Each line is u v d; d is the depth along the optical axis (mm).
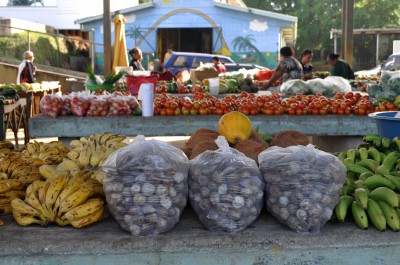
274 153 2438
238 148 2920
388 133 3842
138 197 2283
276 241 2283
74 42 22562
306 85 8523
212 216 2344
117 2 26688
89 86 8266
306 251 2293
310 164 2354
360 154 3156
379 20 32031
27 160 3041
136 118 5543
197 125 5570
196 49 26312
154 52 24094
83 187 2471
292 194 2344
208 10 23656
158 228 2314
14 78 15047
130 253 2260
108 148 3037
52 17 24125
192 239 2281
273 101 5953
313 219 2324
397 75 6824
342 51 11938
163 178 2299
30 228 2424
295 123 5641
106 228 2424
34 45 19328
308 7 33656
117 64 13016
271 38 23578
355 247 2303
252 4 36812
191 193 2424
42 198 2447
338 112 5789
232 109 5793
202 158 2420
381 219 2369
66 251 2240
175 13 23781
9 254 2234
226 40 23781
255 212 2383
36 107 9766
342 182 2406
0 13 24078
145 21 23953
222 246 2270
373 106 5906
